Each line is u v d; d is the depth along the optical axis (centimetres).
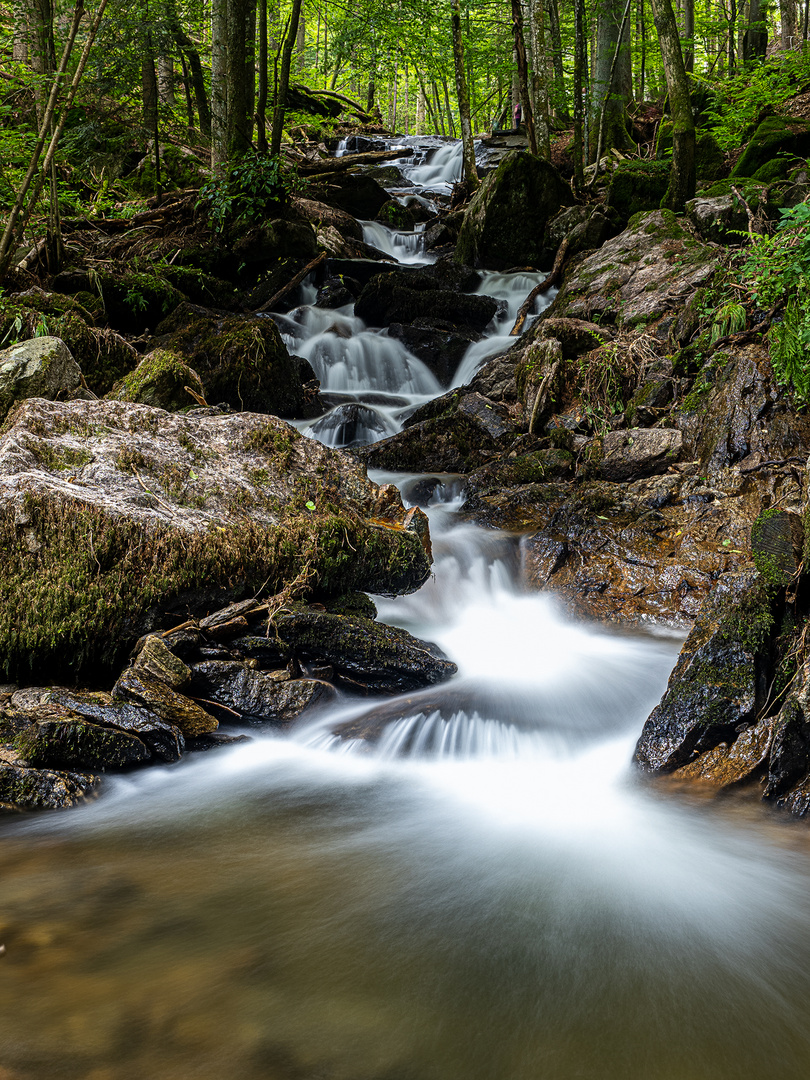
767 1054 227
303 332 1180
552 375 891
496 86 2864
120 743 388
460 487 822
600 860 330
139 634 445
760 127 1284
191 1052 221
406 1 1808
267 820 362
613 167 1627
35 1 1018
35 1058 216
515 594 654
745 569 570
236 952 266
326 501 547
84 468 473
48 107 848
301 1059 220
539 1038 231
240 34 1268
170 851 332
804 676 363
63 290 1032
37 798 362
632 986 255
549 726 451
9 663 420
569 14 2123
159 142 1630
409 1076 215
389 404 1064
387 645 475
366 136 2573
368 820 364
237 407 938
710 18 2116
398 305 1218
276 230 1266
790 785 359
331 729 438
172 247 1252
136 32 1297
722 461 701
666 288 967
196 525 464
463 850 338
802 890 307
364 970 259
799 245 699
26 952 263
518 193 1368
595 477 777
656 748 395
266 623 462
